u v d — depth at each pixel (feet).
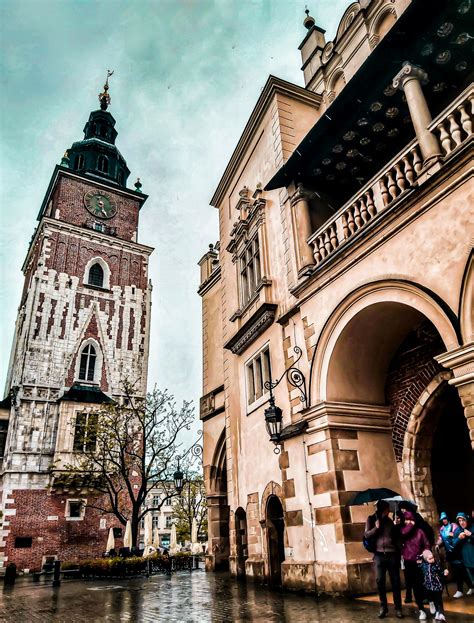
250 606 28.30
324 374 33.91
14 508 93.81
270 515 40.86
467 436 37.09
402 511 24.25
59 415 103.40
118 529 100.78
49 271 119.65
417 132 27.63
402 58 31.04
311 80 53.83
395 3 43.14
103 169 152.46
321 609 25.21
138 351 124.67
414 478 31.86
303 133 48.42
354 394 34.19
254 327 45.57
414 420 32.73
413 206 27.37
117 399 115.75
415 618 21.29
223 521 60.39
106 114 169.17
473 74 32.22
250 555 43.55
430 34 29.43
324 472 32.17
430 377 32.19
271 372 42.57
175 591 40.06
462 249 24.13
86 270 126.11
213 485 61.31
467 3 27.22
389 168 29.89
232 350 51.72
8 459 97.04
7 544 90.79
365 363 34.88
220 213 63.93
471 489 35.83
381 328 33.19
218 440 60.95
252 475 44.78
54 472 96.89
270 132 49.34
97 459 92.02
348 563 29.14
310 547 32.83
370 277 30.32
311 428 33.88
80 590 48.08
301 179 41.63
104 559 68.64
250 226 51.31
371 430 33.71
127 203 146.00
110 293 126.82
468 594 26.86
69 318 117.70
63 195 134.21
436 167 25.75
